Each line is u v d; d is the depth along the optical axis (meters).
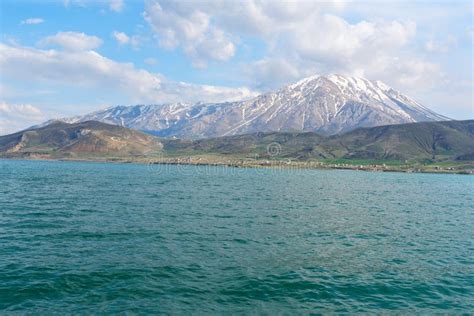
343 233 54.78
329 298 29.33
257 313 26.23
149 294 28.75
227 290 30.09
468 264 39.81
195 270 34.59
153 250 40.97
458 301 29.64
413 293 30.98
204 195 103.88
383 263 39.12
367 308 27.84
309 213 74.56
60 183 132.12
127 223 56.53
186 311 26.17
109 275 32.44
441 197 121.38
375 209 84.44
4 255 37.31
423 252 44.56
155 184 139.62
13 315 24.80
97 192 103.19
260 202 90.88
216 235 49.94
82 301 27.22
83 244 42.75
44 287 29.41
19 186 116.38
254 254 40.81
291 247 44.72
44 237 45.69
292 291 30.41
